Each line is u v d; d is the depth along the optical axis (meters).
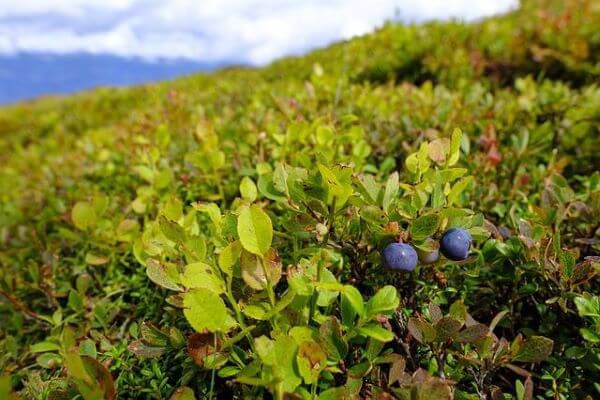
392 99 0.33
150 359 0.15
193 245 0.12
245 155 0.25
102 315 0.19
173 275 0.13
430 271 0.14
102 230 0.22
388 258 0.12
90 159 0.38
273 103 0.36
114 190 0.30
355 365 0.12
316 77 0.35
